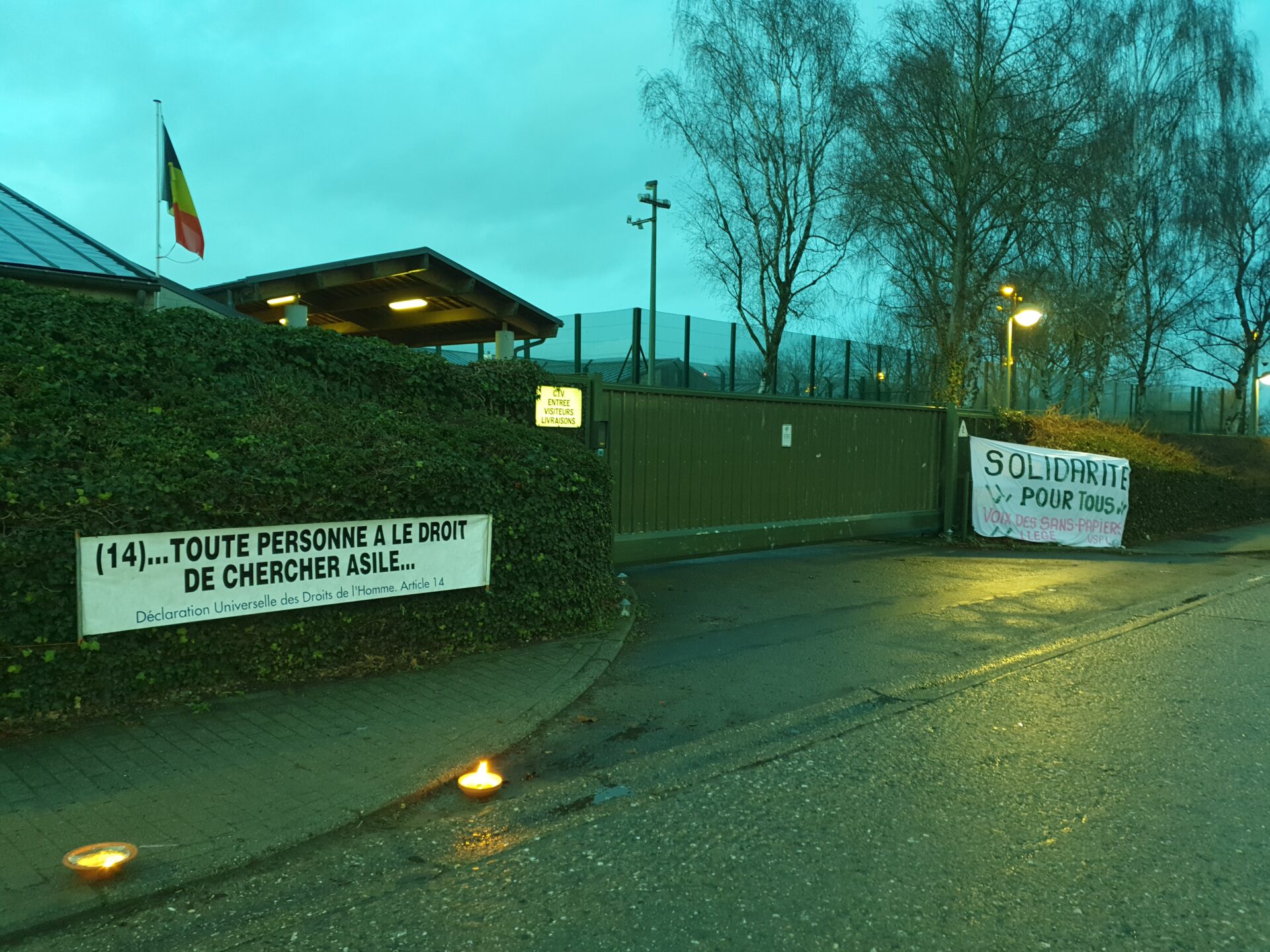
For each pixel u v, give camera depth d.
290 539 5.63
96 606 4.91
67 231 11.47
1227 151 27.61
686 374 22.80
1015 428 15.34
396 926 3.24
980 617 8.77
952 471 14.05
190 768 4.45
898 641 7.71
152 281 9.94
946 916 3.30
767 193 25.56
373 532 6.00
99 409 5.59
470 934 3.18
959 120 20.80
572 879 3.59
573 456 7.50
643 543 10.08
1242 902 3.43
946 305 22.73
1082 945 3.12
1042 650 7.53
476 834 3.99
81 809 3.98
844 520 12.54
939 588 10.20
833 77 24.77
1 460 4.71
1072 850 3.85
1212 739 5.31
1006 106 20.42
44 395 5.35
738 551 11.11
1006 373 24.05
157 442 5.38
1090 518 14.73
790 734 5.37
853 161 23.27
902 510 13.52
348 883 3.54
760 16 24.77
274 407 6.39
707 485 10.80
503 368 8.59
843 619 8.52
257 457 5.61
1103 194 22.42
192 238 13.48
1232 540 16.25
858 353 26.41
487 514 6.62
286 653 5.71
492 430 7.20
